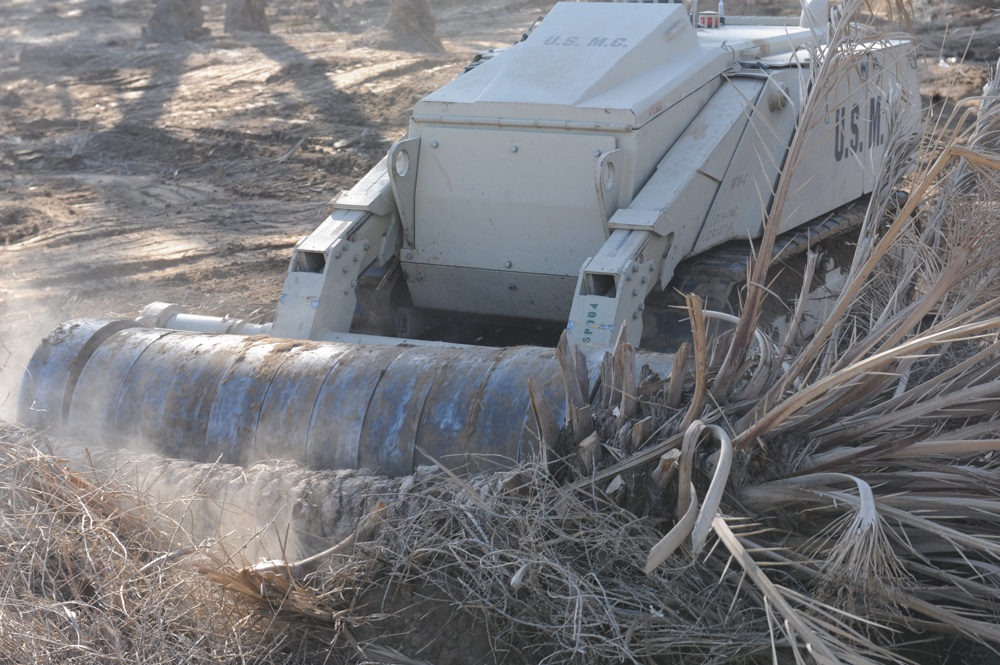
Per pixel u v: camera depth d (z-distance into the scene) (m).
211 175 14.04
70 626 3.63
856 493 3.47
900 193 6.12
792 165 3.81
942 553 3.61
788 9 19.77
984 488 3.54
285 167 14.02
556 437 3.83
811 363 4.07
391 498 3.98
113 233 11.28
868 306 4.76
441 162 5.96
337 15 25.83
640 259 5.21
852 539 3.11
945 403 3.56
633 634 3.43
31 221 11.87
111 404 4.79
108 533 3.89
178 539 4.13
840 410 3.77
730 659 3.38
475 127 5.85
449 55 19.25
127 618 3.62
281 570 3.75
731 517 3.27
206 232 11.29
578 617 3.38
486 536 3.68
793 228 6.65
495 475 3.90
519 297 6.11
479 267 6.06
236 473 4.30
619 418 3.76
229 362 4.75
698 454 3.61
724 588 3.49
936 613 3.29
